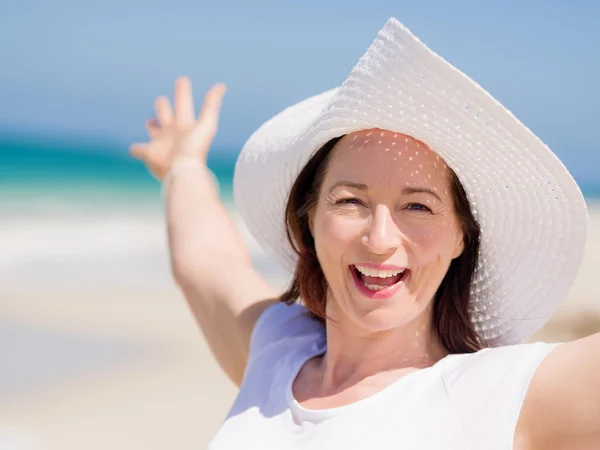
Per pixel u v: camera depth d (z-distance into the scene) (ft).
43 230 65.21
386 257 6.80
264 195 9.02
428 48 6.15
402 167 6.77
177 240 10.70
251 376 8.44
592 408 5.96
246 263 10.21
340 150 7.09
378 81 6.51
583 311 29.73
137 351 28.81
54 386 24.56
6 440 20.34
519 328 7.89
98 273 45.44
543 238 7.21
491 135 6.46
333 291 7.35
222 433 7.90
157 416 22.53
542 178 6.75
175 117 11.80
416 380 6.94
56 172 121.19
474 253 7.50
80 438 20.76
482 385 6.52
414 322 7.51
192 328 32.53
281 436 7.36
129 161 136.98
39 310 34.96
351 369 7.55
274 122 9.09
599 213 112.37
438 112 6.41
